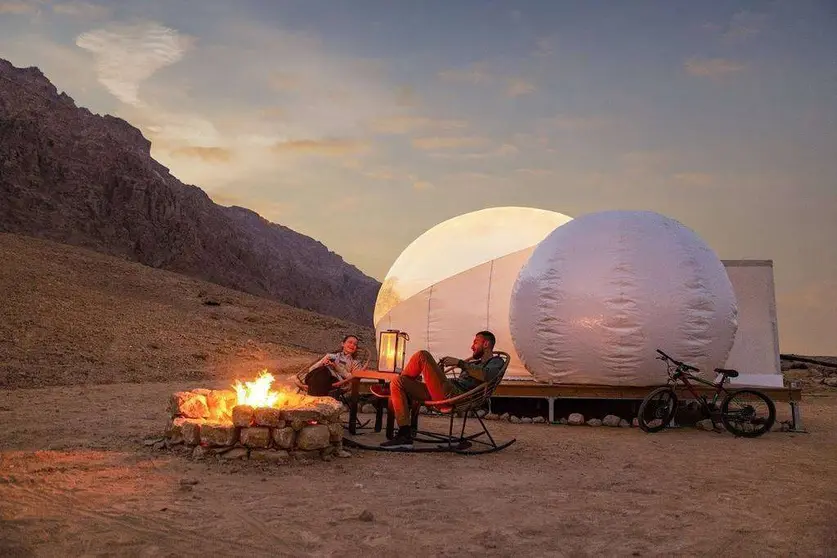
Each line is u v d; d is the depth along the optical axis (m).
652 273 8.59
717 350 8.77
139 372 14.37
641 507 4.57
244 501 4.42
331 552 3.53
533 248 11.05
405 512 4.30
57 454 5.68
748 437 8.08
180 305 31.11
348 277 136.25
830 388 15.23
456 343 10.86
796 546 3.80
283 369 17.78
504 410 9.97
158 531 3.77
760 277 11.05
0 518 3.90
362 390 9.73
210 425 5.62
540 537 3.88
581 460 6.32
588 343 8.70
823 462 6.41
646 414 9.03
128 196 82.25
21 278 23.80
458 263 11.14
